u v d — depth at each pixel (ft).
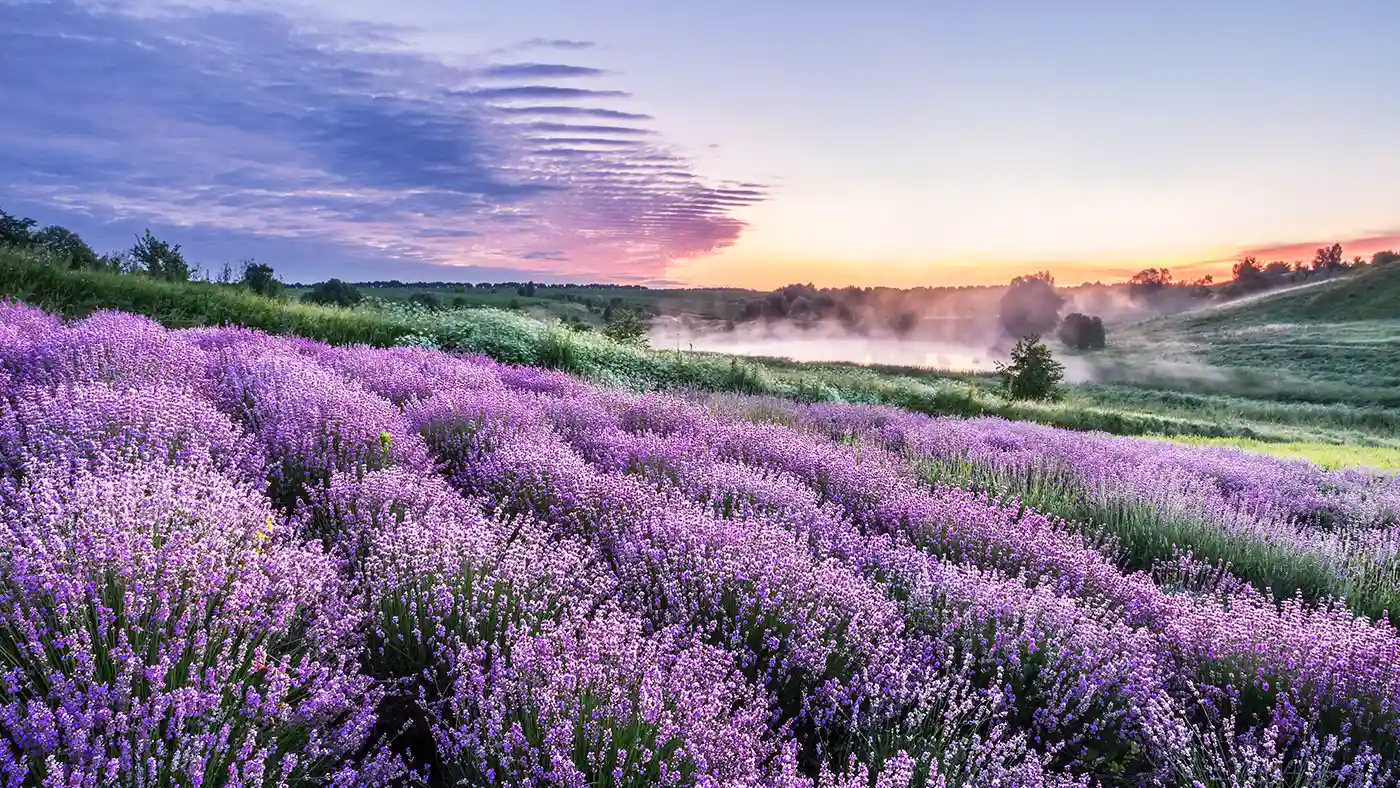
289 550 11.58
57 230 60.08
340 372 29.81
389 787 9.36
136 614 8.83
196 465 14.80
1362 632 15.05
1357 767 11.58
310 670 9.14
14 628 8.72
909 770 9.43
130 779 7.18
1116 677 13.19
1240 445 70.44
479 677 9.89
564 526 17.34
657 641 11.95
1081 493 30.09
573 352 55.26
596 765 9.07
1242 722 13.89
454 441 23.07
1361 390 289.53
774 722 11.79
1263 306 569.23
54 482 11.71
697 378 60.23
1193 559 24.21
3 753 6.63
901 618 14.71
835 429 41.01
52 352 21.66
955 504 22.15
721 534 15.87
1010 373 113.91
